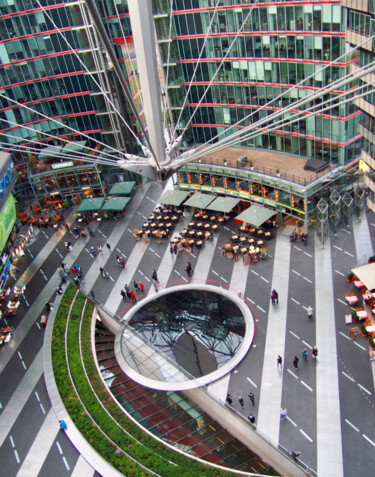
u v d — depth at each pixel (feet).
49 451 141.59
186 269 199.31
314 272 187.52
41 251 233.76
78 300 198.18
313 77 199.52
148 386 157.07
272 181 208.64
